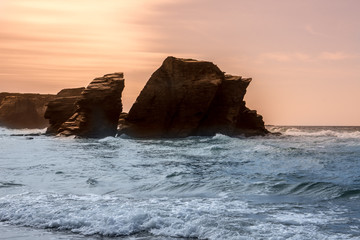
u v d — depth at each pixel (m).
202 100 69.12
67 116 74.44
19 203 15.37
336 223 12.48
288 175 22.23
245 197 16.89
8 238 11.63
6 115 122.88
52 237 11.64
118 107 67.44
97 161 30.56
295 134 93.00
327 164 26.39
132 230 12.01
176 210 14.12
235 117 72.38
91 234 11.86
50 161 30.52
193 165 27.75
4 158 32.75
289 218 13.12
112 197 17.06
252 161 29.34
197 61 71.56
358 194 16.91
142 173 24.05
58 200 16.11
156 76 71.25
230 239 10.87
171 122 70.88
